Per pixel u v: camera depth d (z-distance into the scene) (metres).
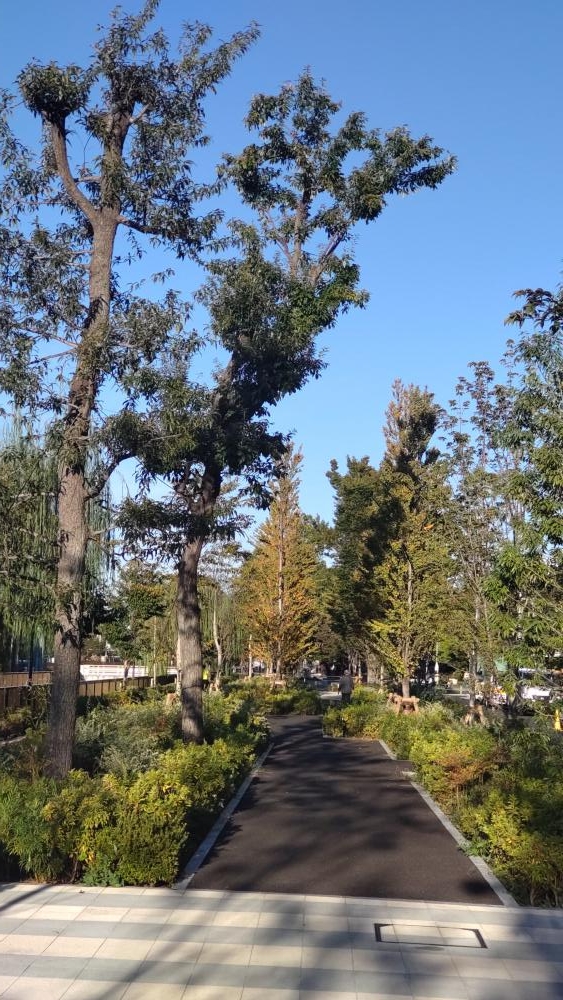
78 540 9.58
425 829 9.79
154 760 10.38
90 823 7.20
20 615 9.29
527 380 9.96
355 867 7.99
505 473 15.92
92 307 10.13
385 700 23.44
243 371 13.91
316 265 14.58
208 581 30.03
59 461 9.59
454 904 6.87
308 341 13.91
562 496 9.84
